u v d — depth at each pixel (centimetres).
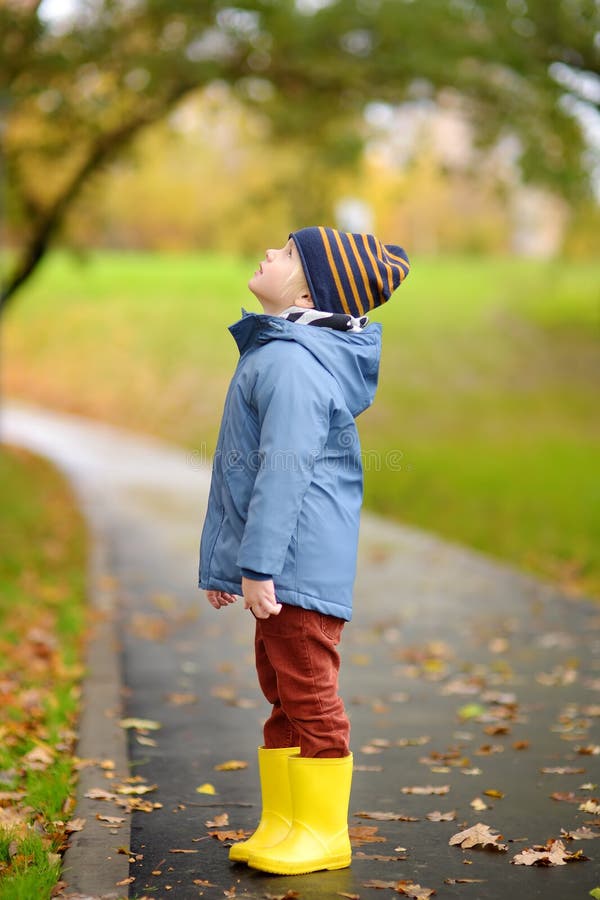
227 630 697
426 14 1304
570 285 3609
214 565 304
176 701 521
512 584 865
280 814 324
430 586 859
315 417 293
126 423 2569
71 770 402
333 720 309
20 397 3039
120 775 399
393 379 2628
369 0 1311
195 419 2461
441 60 1285
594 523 1166
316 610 299
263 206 1683
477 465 1667
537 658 618
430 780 404
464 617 739
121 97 1427
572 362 2750
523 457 1752
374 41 1362
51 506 1304
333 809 312
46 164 1587
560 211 1739
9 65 1285
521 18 1320
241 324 309
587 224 1728
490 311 3338
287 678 306
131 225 5159
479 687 553
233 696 532
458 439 2011
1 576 844
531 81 1315
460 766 421
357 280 312
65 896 286
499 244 5294
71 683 539
